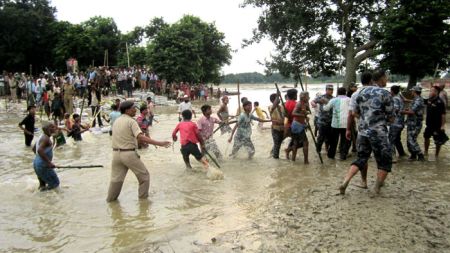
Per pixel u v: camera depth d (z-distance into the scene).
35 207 6.96
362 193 7.03
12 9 49.88
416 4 19.27
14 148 13.15
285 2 24.52
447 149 11.12
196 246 5.20
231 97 51.59
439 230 5.33
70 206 6.98
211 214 6.36
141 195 7.31
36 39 51.53
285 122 10.23
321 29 25.30
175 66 44.81
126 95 31.12
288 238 5.27
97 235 5.66
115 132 7.17
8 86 30.14
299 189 7.50
